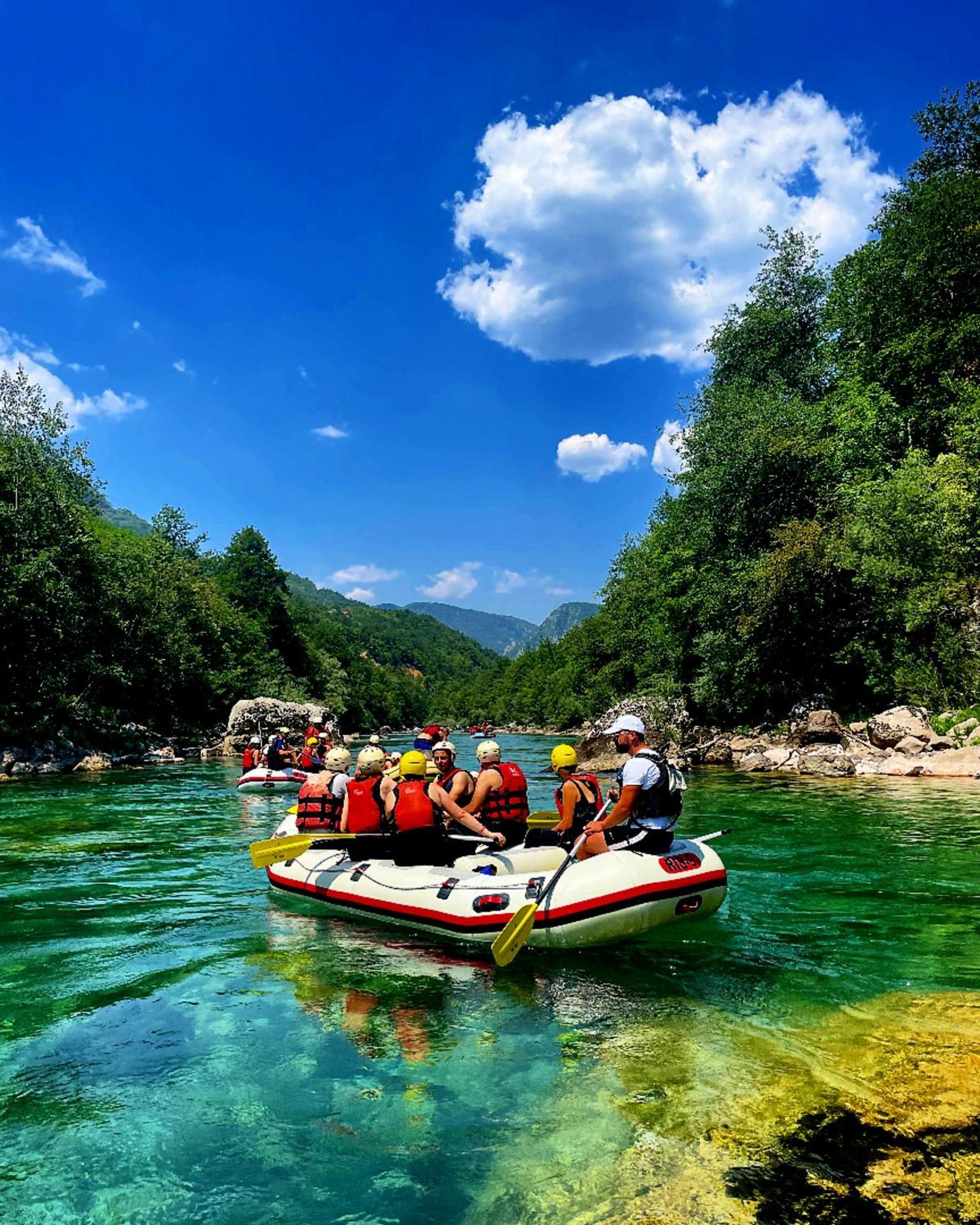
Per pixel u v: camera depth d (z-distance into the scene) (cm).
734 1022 438
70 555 2597
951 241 2583
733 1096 349
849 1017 440
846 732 1997
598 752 2495
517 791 697
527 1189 285
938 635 2000
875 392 2669
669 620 2875
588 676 4997
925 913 652
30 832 1130
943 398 2594
